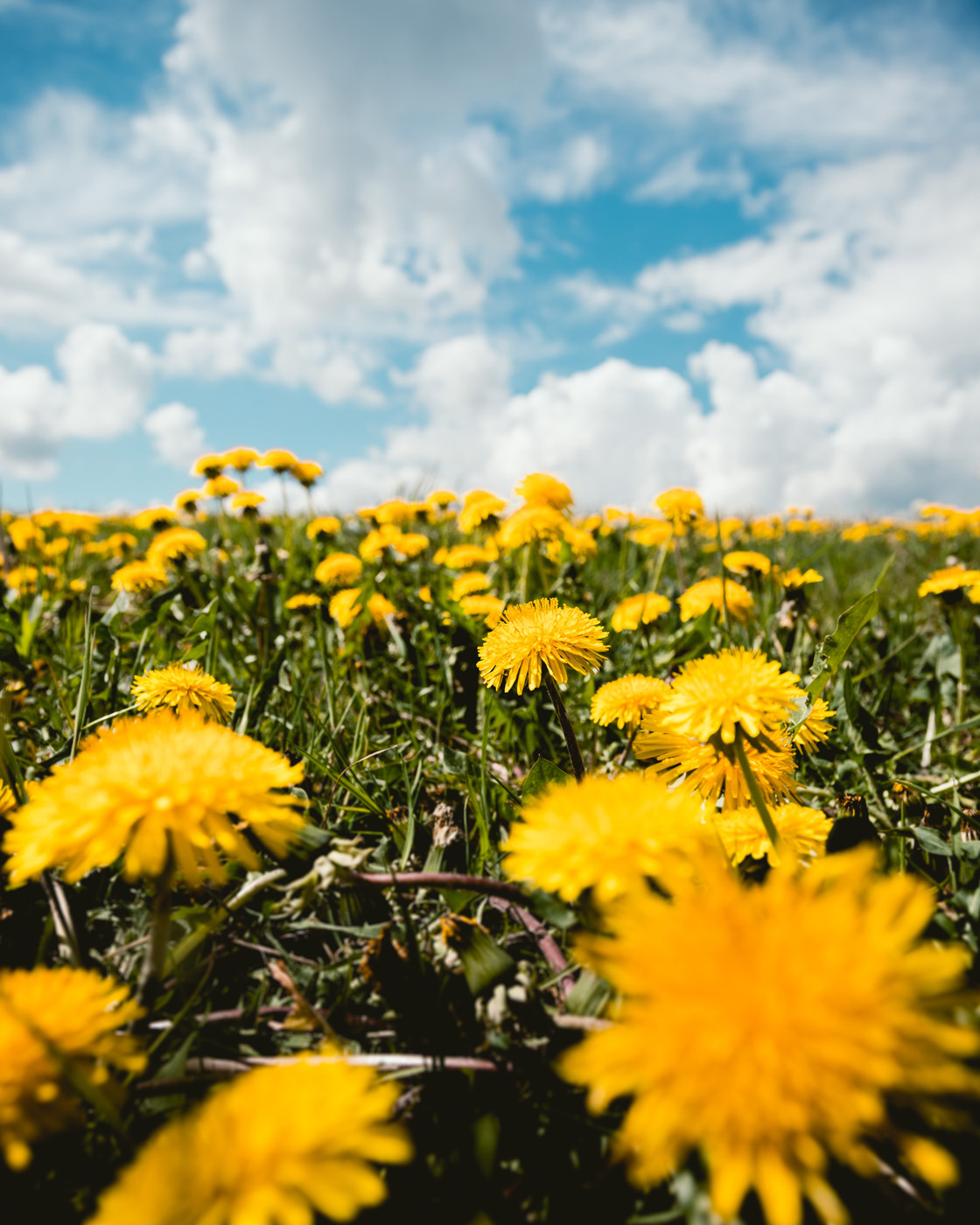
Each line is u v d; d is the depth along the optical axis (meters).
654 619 0.54
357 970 0.23
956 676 0.47
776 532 1.28
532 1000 0.19
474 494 0.72
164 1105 0.18
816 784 0.39
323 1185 0.13
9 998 0.15
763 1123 0.12
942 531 1.34
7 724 0.38
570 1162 0.18
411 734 0.37
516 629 0.30
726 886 0.14
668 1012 0.13
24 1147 0.14
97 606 0.70
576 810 0.18
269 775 0.19
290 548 0.82
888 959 0.13
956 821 0.30
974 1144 0.16
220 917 0.22
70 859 0.19
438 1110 0.19
